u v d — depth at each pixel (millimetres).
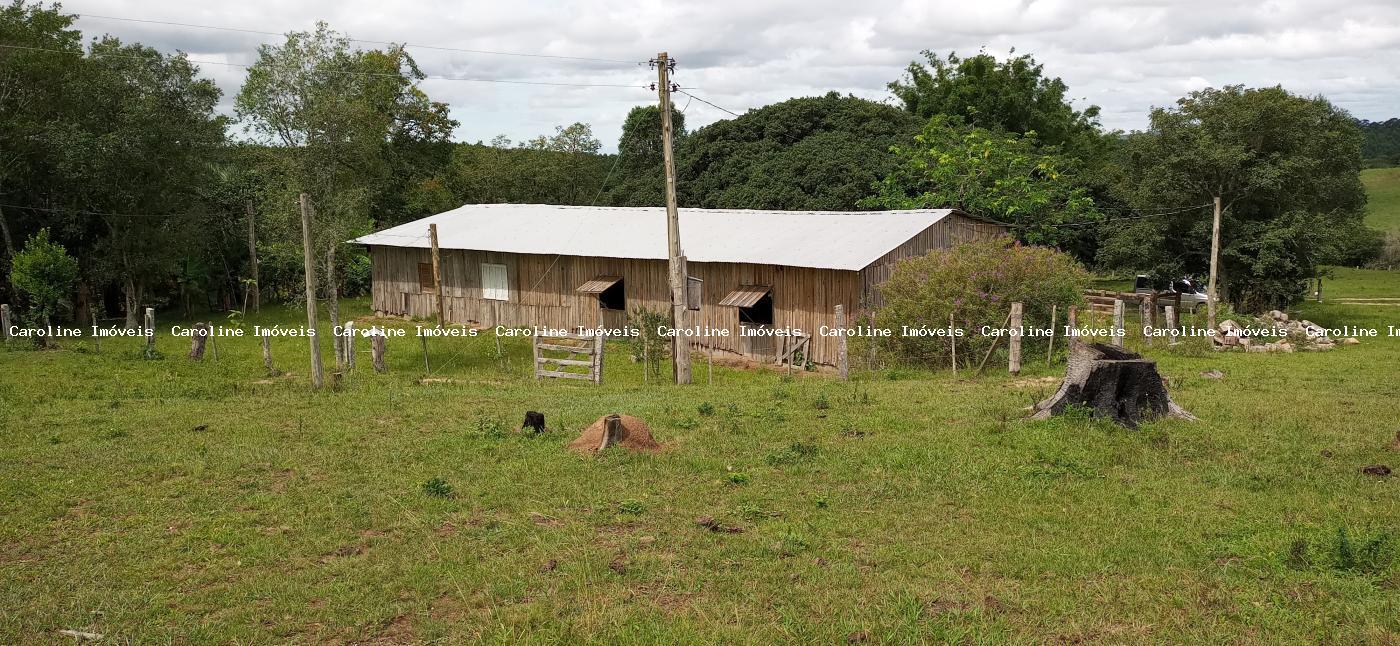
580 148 65312
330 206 25859
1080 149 59531
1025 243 40125
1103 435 11711
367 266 44031
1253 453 10953
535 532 8539
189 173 33750
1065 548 7945
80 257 35500
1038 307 21828
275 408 15453
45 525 8891
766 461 10891
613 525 8758
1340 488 9547
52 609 6953
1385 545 7547
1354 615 6488
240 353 26594
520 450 11555
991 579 7387
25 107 32406
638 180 54281
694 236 29656
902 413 13828
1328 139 37062
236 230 40500
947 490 9680
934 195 38594
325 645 6441
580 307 31250
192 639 6492
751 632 6453
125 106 31641
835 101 49031
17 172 33094
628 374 23047
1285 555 7520
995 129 49688
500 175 60188
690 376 20609
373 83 47594
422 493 9703
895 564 7703
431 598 7156
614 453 11039
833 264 24703
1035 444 11328
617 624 6590
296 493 9844
